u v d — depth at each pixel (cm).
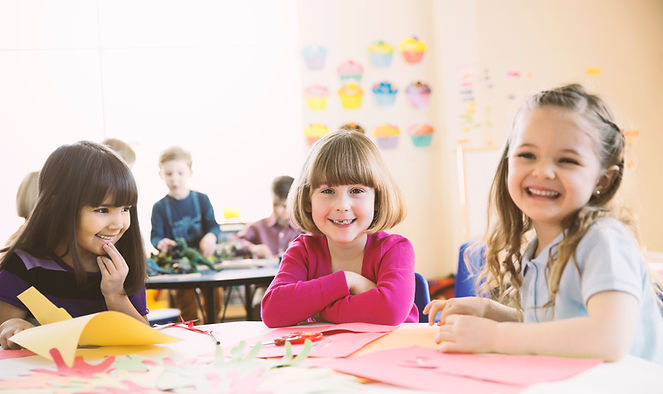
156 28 419
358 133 121
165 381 66
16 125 411
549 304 85
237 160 422
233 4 421
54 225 110
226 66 421
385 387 61
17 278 111
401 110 411
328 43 410
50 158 112
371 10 412
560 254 82
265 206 421
